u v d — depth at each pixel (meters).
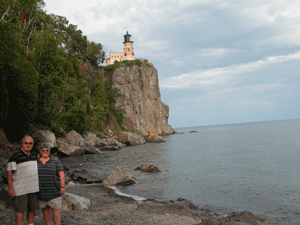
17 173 5.46
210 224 9.43
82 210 10.39
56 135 51.84
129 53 153.50
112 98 99.19
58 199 5.85
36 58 49.50
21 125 35.97
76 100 63.19
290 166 27.14
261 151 43.38
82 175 24.05
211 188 18.19
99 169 28.67
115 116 97.75
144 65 125.25
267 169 25.83
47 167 5.74
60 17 85.88
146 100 121.44
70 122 60.09
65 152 43.78
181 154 44.12
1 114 30.38
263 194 16.11
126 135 75.50
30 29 57.25
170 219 9.90
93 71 94.12
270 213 12.35
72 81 63.50
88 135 64.69
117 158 40.12
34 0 55.59
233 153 42.41
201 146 60.12
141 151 52.34
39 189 5.65
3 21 38.47
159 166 30.34
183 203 13.40
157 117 126.19
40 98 51.38
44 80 49.94
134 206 12.33
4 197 9.29
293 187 17.64
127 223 8.86
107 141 66.62
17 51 38.75
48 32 54.81
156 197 15.87
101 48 104.38
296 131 104.56
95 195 15.62
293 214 12.01
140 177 22.70
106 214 10.08
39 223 7.48
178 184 19.72
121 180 19.45
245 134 106.75
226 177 22.19
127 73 111.62
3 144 30.16
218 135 113.25
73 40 91.06
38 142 37.81
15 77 35.47
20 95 36.56
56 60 54.28
